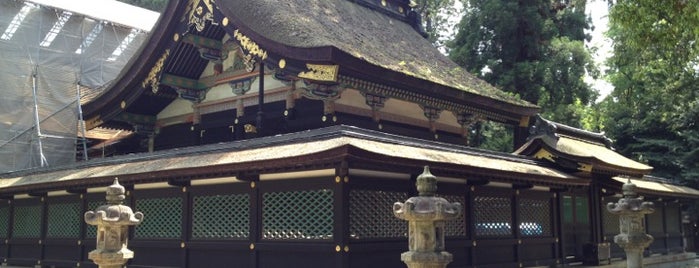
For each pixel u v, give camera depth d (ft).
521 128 70.90
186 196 44.52
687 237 104.01
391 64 53.83
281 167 35.76
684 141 101.91
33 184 52.85
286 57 47.85
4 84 84.53
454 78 66.44
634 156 110.83
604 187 60.18
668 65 63.46
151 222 47.50
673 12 42.37
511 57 98.43
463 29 102.94
